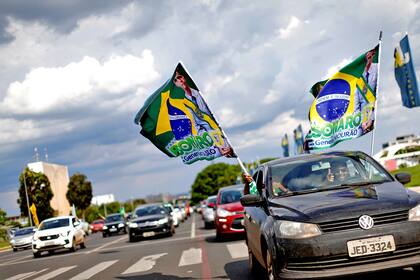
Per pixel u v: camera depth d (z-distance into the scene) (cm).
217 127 1479
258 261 1302
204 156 1491
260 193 1264
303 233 970
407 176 1161
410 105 3091
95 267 2152
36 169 15175
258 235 1162
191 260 1977
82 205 17900
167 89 1469
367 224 953
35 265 2727
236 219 2716
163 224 3738
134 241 3834
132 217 3950
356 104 1548
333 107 1562
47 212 12362
